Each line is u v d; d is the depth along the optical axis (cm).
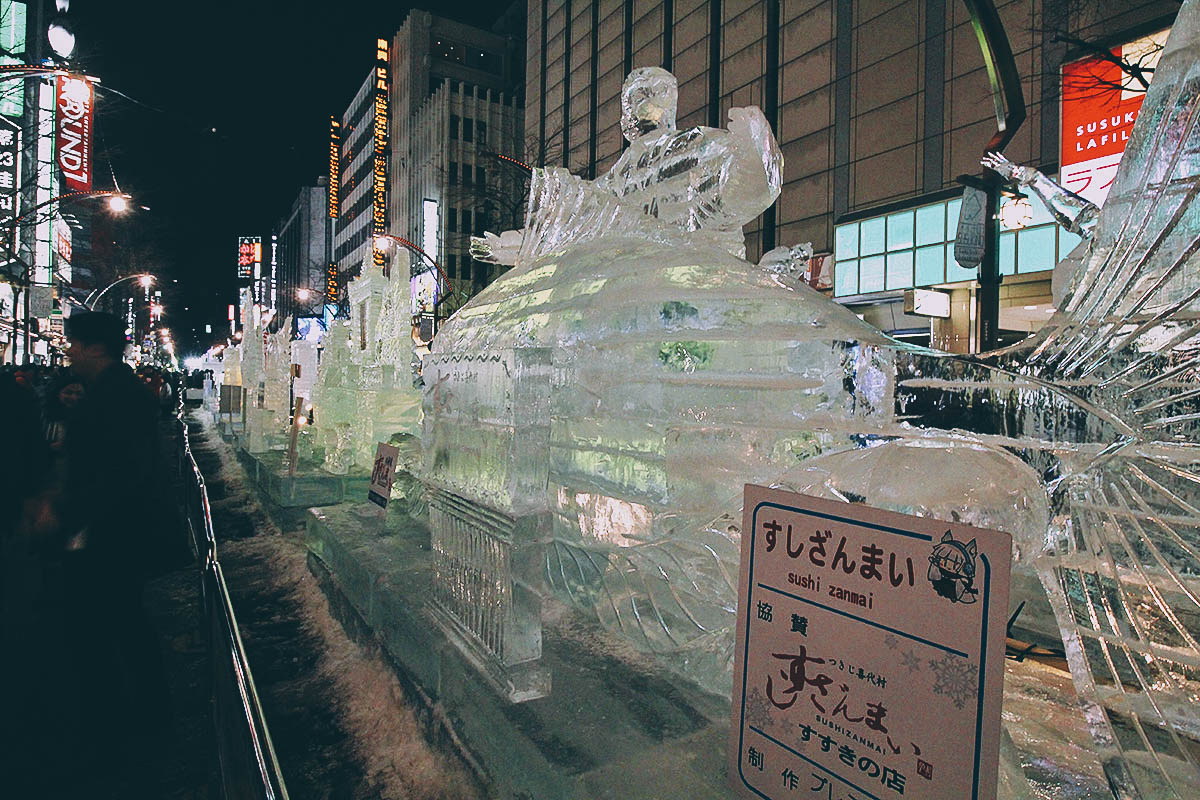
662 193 276
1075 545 141
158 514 326
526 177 3191
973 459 139
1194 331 127
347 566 349
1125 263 141
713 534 191
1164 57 139
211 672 268
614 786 151
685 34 2503
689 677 201
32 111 2405
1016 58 1501
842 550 120
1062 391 143
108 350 327
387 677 277
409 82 5312
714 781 152
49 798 272
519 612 193
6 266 1942
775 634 132
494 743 187
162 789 278
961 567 103
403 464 490
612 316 230
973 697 100
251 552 564
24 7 2388
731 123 251
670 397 209
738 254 274
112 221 4353
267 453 898
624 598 220
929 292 1602
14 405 323
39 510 314
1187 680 125
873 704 114
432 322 3369
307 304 7850
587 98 3072
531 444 197
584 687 198
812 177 2042
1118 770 130
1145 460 133
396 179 5556
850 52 1917
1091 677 136
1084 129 1332
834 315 186
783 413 181
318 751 246
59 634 387
